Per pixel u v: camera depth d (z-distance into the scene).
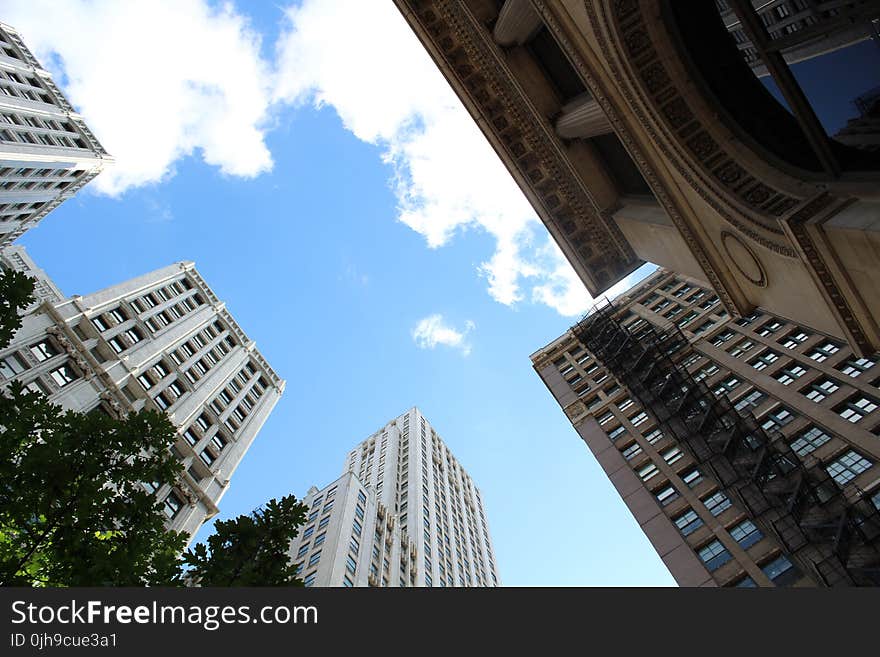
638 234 24.89
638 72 16.50
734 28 15.86
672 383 40.62
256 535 12.49
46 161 78.50
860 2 11.02
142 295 51.94
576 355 60.25
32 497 10.30
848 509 25.53
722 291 19.61
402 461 94.19
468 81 26.50
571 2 16.97
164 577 11.23
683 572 31.55
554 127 25.64
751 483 31.89
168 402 44.38
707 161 16.61
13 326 11.03
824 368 37.22
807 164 15.27
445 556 76.38
